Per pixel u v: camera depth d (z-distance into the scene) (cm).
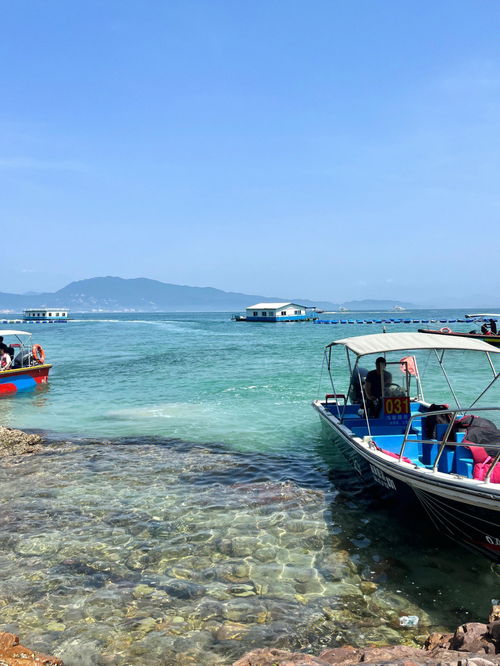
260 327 8388
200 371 2520
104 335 6506
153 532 708
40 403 1739
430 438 769
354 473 954
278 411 1534
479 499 553
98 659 446
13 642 437
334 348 3591
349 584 573
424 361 2172
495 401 1577
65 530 714
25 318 13012
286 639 473
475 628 424
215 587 566
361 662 390
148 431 1310
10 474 965
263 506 801
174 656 450
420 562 622
